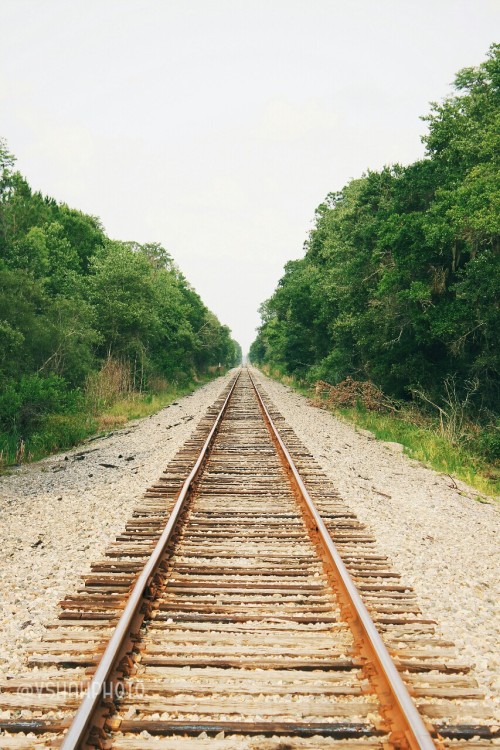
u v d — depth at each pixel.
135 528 7.25
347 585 4.88
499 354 19.27
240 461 11.70
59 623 4.51
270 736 3.24
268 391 37.72
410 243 19.88
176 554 6.21
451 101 20.59
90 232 45.12
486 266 17.58
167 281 45.44
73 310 23.80
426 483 11.30
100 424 19.52
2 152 24.67
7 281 20.67
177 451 13.15
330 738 3.21
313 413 23.84
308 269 42.19
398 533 7.36
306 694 3.60
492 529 8.20
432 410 22.08
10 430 15.77
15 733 3.23
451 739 3.20
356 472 11.39
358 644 4.15
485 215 15.46
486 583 5.74
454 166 20.39
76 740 2.88
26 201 36.03
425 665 3.93
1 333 18.22
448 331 18.69
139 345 30.58
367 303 23.94
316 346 39.28
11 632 4.43
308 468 11.05
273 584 5.35
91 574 5.62
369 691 3.60
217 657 4.00
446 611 4.95
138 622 4.43
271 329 57.12
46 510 8.51
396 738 3.11
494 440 16.14
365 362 27.72
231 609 4.81
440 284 19.91
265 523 7.39
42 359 21.48
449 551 6.81
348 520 7.67
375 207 26.28
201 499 8.65
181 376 42.66
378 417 22.27
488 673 3.90
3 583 5.49
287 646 4.19
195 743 3.12
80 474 11.30
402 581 5.65
